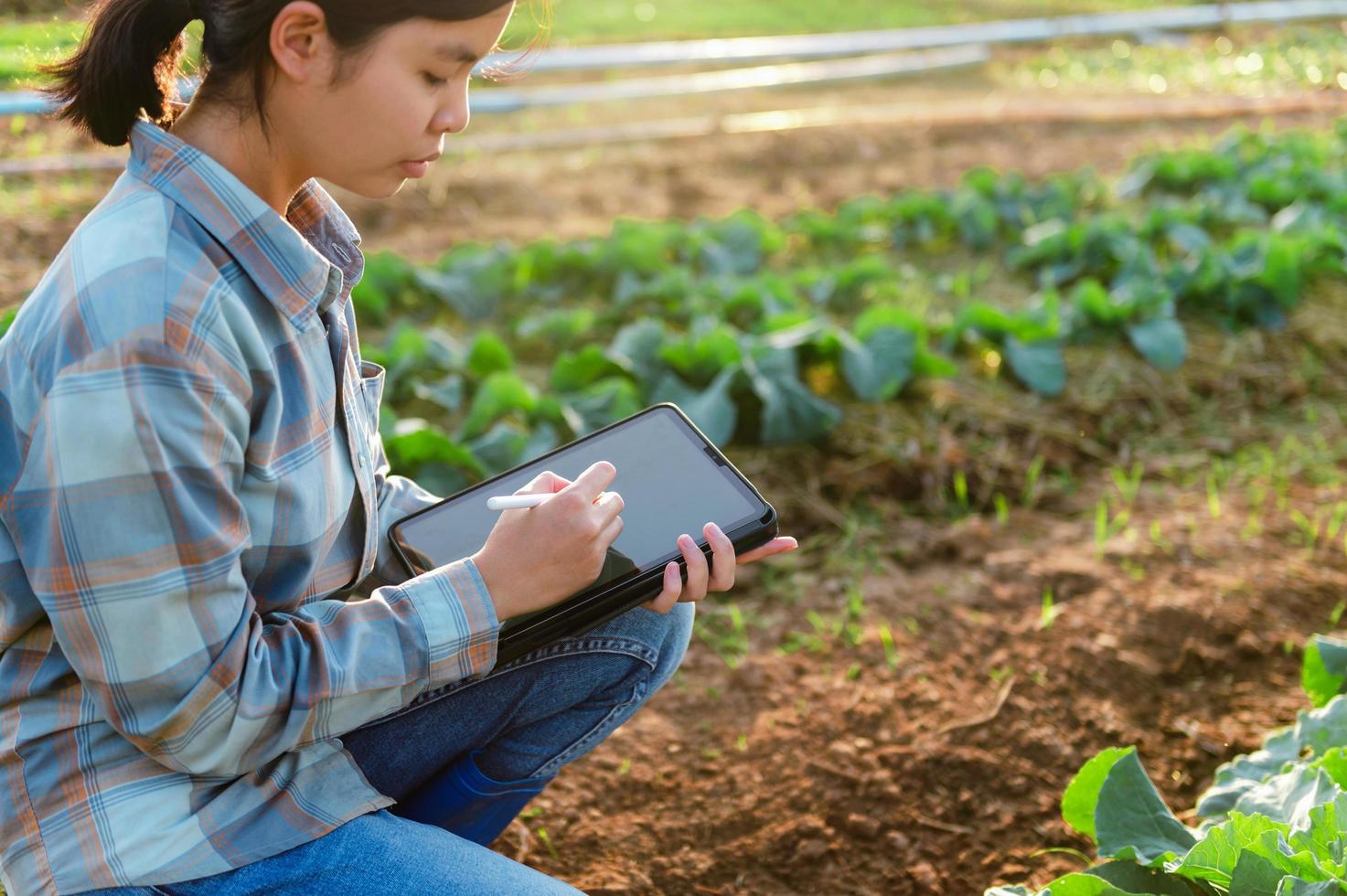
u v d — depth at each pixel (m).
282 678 1.39
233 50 1.35
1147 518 3.63
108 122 1.41
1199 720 2.79
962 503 3.73
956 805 2.53
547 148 7.59
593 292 5.38
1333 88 9.64
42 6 4.07
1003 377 4.50
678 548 1.75
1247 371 4.55
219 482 1.32
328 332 1.52
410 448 3.49
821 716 2.78
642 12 11.72
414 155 1.42
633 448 1.95
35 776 1.41
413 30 1.32
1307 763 2.07
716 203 6.82
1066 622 3.08
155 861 1.38
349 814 1.47
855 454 3.93
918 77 10.27
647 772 2.62
